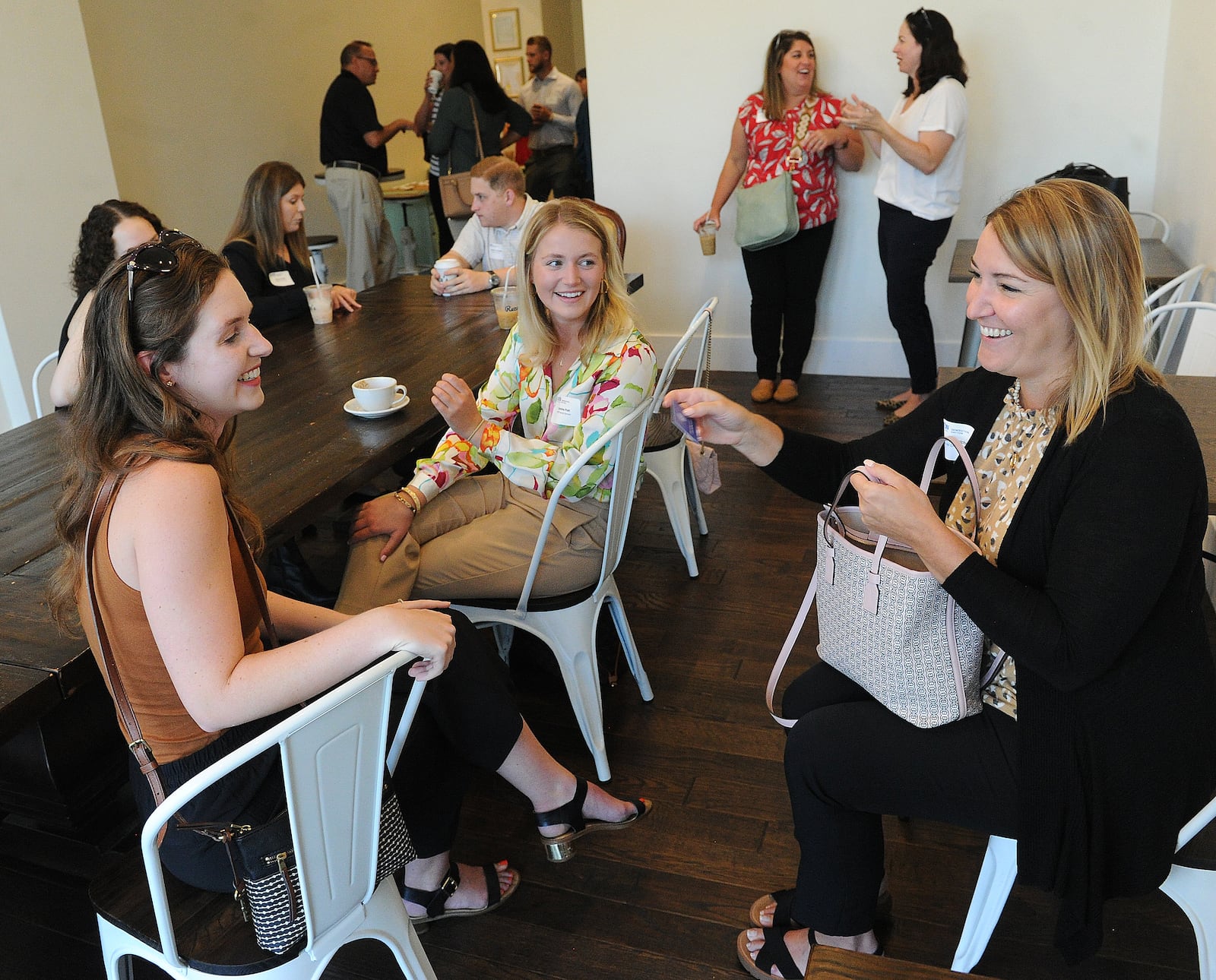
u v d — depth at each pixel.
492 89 5.61
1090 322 1.17
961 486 1.45
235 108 5.95
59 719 1.59
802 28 4.12
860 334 4.57
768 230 3.97
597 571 2.05
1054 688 1.22
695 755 2.16
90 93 4.04
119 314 1.10
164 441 1.11
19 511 1.78
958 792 1.33
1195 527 1.20
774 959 1.58
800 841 1.46
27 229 3.89
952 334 4.43
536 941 1.71
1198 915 1.28
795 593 2.79
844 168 4.12
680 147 4.49
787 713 1.62
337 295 3.25
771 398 4.38
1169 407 1.19
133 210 2.51
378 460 1.95
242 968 1.17
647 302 4.84
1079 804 1.22
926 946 1.66
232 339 1.18
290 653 1.12
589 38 4.43
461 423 2.00
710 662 2.49
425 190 6.23
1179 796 1.22
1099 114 3.93
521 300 2.03
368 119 5.52
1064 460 1.23
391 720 1.60
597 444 1.81
